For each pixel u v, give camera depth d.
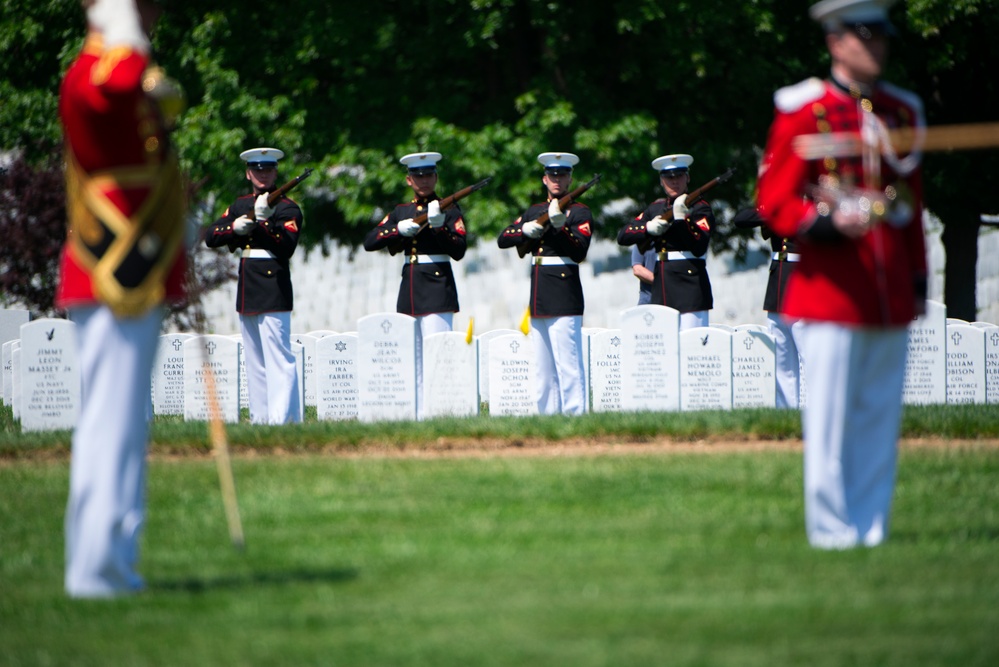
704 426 40.88
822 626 20.05
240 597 22.34
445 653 19.02
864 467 25.64
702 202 54.59
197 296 55.53
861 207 24.19
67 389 48.44
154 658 19.12
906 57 81.19
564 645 19.27
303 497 31.72
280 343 50.00
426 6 81.94
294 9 81.88
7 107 85.94
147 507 30.97
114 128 21.89
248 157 50.03
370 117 83.38
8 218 80.44
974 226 88.25
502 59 85.25
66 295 22.44
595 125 78.00
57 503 32.06
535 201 79.94
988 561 24.06
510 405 51.66
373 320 50.56
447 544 26.11
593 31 81.62
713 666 18.25
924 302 25.55
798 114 24.64
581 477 33.38
